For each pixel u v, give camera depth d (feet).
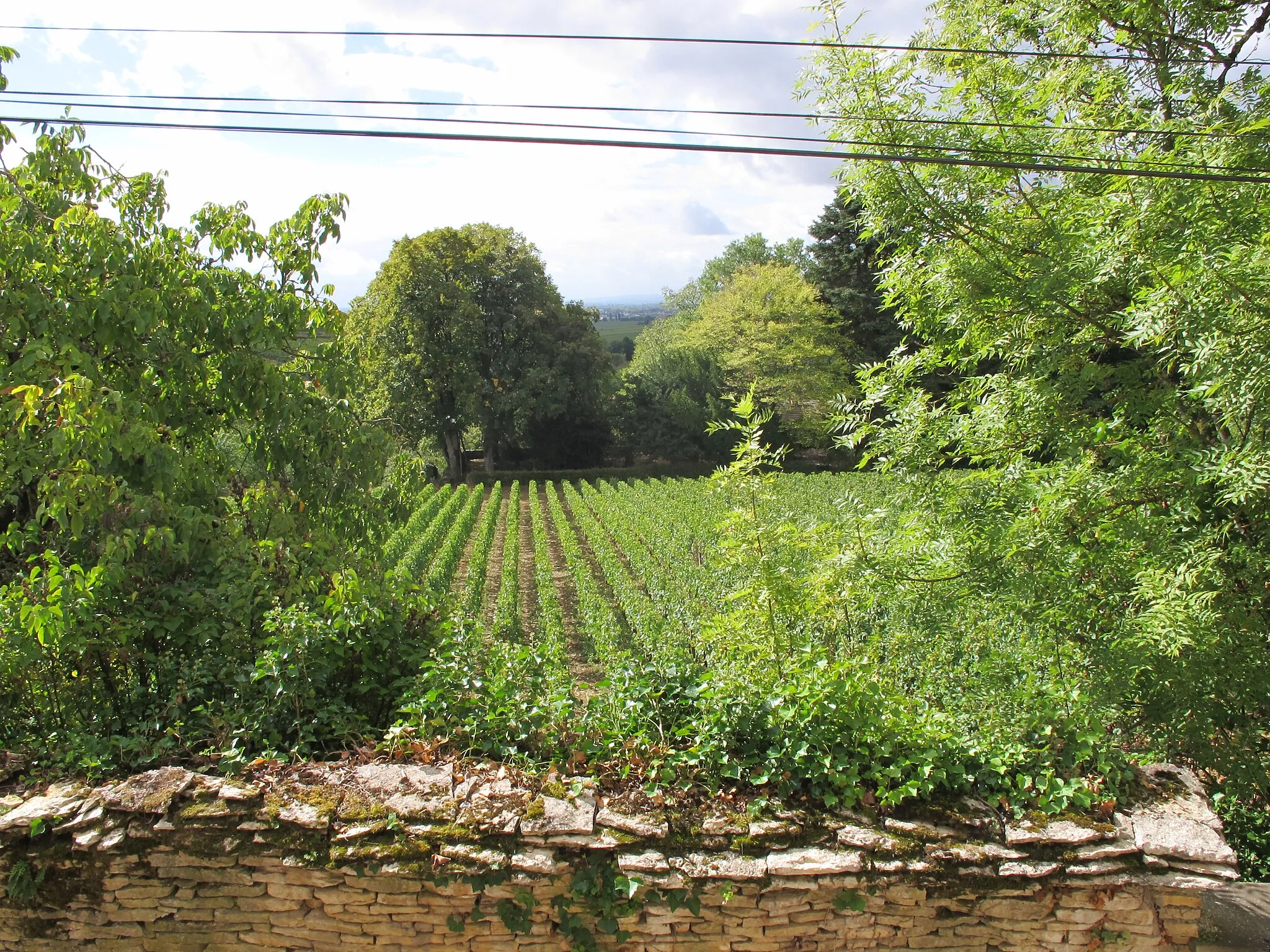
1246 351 16.12
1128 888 13.17
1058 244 20.29
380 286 129.59
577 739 15.55
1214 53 25.27
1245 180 13.93
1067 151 21.43
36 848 13.66
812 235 138.82
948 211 21.17
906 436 20.81
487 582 71.10
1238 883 17.65
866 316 133.59
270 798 13.84
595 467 158.71
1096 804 13.75
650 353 173.88
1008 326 21.74
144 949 13.79
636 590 60.64
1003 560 18.97
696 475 149.07
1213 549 18.66
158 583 19.57
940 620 20.02
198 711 16.65
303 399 25.46
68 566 18.99
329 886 13.57
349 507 26.30
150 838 13.62
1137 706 19.35
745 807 13.92
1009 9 25.27
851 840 13.29
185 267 24.26
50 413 19.61
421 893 13.51
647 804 13.88
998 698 18.12
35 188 23.89
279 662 17.11
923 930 13.42
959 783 14.11
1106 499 19.19
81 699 17.49
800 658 18.34
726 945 13.42
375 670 18.61
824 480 118.73
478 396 129.70
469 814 13.53
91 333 21.53
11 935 13.92
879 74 20.63
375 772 14.55
